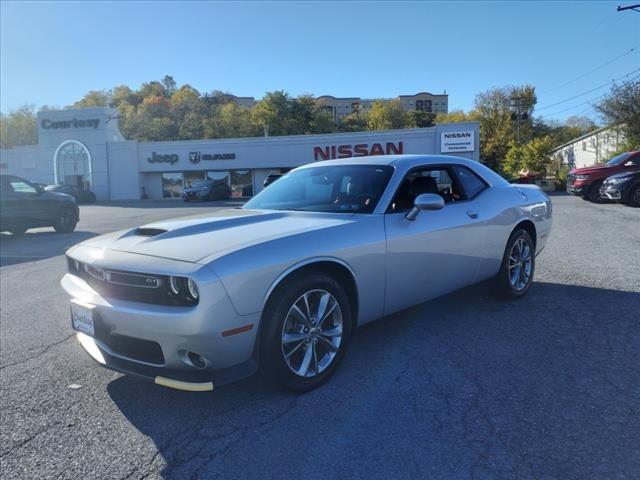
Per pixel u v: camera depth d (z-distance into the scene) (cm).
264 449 252
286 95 8156
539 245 536
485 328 421
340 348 326
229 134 7625
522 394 302
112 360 295
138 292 279
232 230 317
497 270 470
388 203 365
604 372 330
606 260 679
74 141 3747
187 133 7619
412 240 366
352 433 264
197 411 294
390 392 310
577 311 461
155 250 288
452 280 415
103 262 289
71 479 232
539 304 486
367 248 334
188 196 3194
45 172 3838
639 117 2722
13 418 292
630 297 500
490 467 231
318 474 230
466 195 443
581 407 285
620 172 1523
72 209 1330
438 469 231
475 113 6944
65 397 318
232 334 266
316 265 310
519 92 6794
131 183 3734
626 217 1172
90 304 291
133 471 237
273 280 282
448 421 273
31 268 793
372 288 344
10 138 7594
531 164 3559
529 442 251
